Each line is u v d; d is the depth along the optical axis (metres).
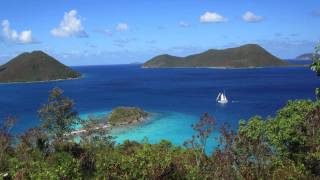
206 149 73.12
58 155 40.97
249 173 24.94
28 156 41.72
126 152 48.94
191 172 24.44
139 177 20.56
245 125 35.72
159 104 162.38
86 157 32.25
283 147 30.50
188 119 121.38
